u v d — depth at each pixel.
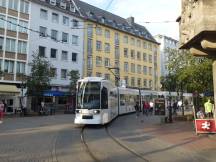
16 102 41.06
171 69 28.47
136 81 65.81
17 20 42.56
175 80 27.58
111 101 23.02
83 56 53.09
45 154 9.93
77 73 44.84
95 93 20.06
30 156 9.54
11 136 14.60
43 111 35.94
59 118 28.66
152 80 70.94
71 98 46.66
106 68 58.00
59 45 48.75
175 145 12.31
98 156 9.91
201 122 15.65
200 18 11.40
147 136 15.26
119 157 9.79
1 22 40.59
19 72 42.31
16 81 41.59
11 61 41.56
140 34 69.44
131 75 64.44
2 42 40.69
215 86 13.99
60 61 48.78
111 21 62.28
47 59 46.44
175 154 10.37
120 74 61.38
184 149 11.35
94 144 12.59
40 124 21.52
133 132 17.08
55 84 47.41
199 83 23.34
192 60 25.14
